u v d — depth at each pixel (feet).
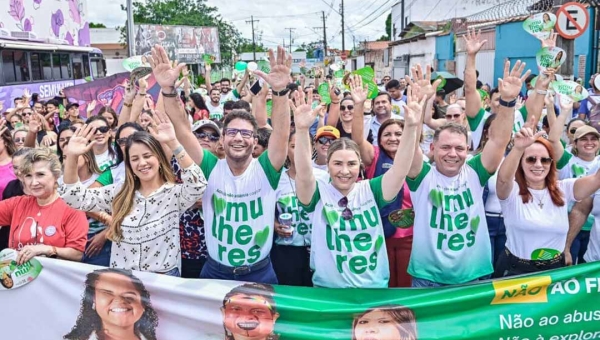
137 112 19.77
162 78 12.81
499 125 12.88
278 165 12.76
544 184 13.32
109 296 12.42
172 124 12.81
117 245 12.54
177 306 12.34
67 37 70.49
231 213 12.64
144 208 12.30
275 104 12.57
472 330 12.27
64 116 36.55
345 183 12.35
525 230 13.16
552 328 12.48
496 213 15.57
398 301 12.24
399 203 15.08
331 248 12.48
